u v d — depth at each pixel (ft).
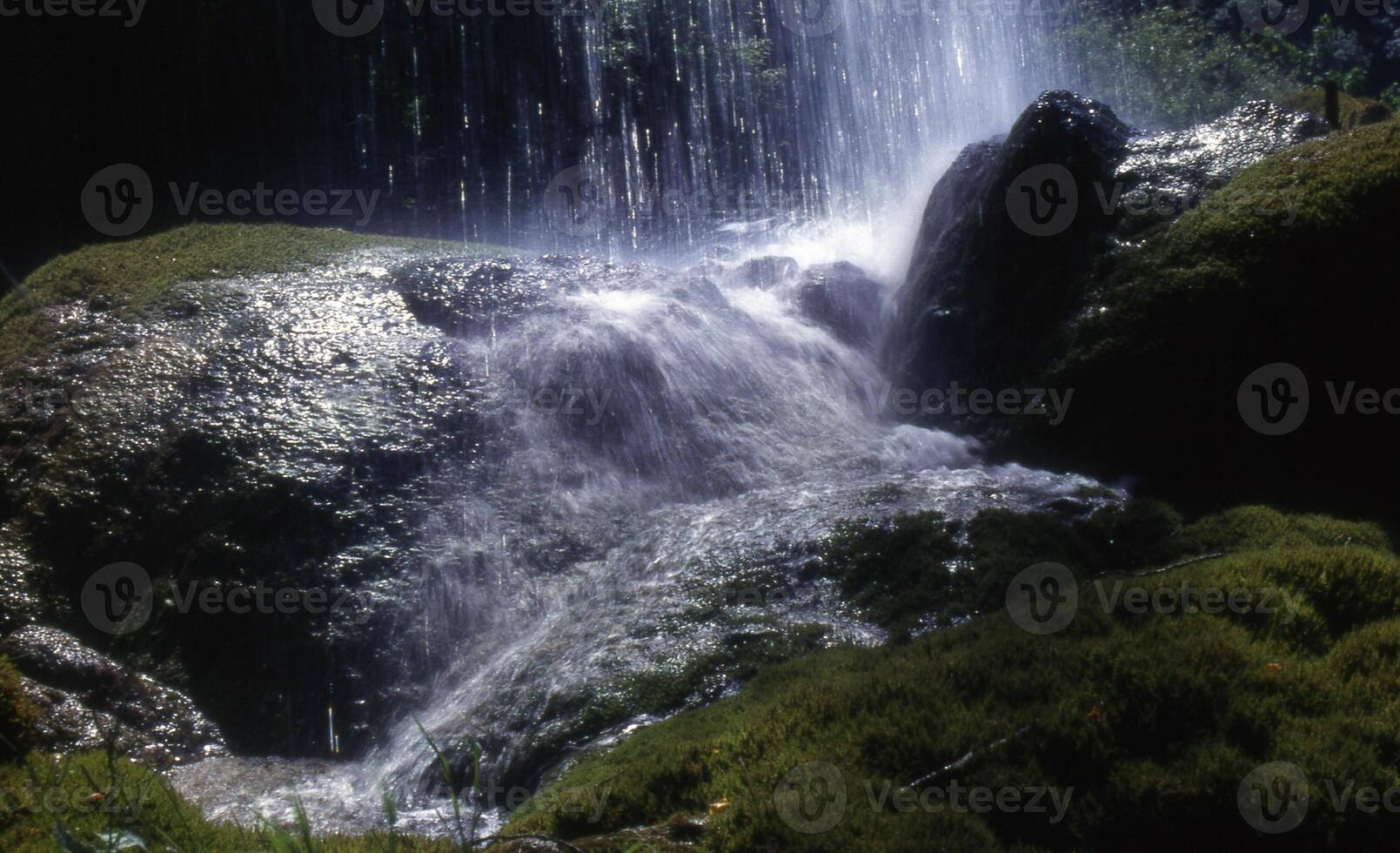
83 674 14.70
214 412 17.63
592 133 41.29
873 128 50.39
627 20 44.55
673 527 17.08
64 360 19.04
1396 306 16.40
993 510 15.34
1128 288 17.90
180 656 15.51
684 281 21.90
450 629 15.88
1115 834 8.38
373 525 16.70
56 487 16.83
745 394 20.04
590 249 37.06
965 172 21.97
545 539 17.03
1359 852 8.02
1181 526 15.53
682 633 14.38
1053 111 19.84
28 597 15.90
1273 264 16.96
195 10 34.22
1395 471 16.26
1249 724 8.73
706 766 9.89
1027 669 9.69
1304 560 11.03
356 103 36.52
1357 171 17.03
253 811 12.76
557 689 13.73
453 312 20.36
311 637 15.58
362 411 18.04
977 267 20.21
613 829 9.66
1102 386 17.60
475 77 39.09
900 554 15.01
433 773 13.38
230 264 21.93
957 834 8.24
